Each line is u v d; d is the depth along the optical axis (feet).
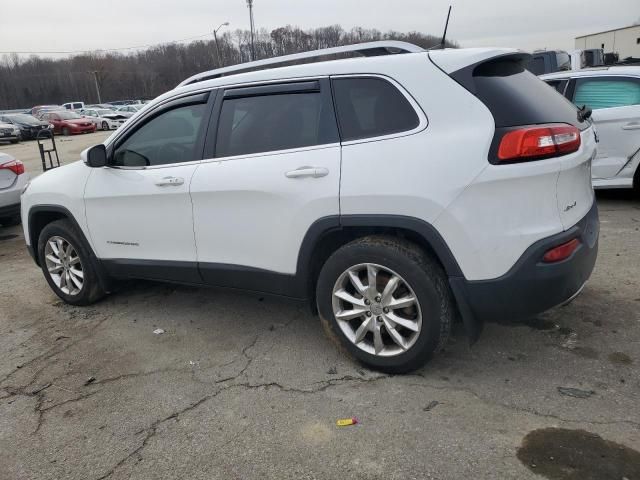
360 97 10.22
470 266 9.27
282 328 13.10
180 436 9.20
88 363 12.01
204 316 14.15
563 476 7.65
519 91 9.70
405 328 10.22
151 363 11.82
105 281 14.69
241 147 11.53
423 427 8.94
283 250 11.00
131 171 13.16
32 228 15.78
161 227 12.75
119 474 8.41
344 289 10.73
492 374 10.40
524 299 9.20
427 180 9.26
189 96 12.41
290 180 10.57
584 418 8.90
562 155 9.07
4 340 13.50
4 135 87.61
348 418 9.33
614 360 10.62
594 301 13.26
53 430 9.63
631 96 21.54
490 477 7.73
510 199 8.93
